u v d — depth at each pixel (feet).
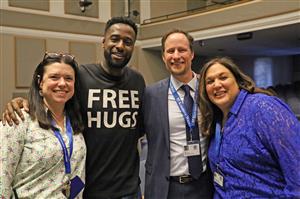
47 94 6.07
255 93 6.21
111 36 7.06
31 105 5.98
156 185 7.23
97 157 6.95
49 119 6.06
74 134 6.33
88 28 35.09
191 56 7.53
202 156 7.13
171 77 7.65
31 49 31.14
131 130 7.29
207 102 6.81
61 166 5.89
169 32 7.54
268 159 5.66
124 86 7.35
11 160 5.54
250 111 5.91
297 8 25.25
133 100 7.41
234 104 6.22
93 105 6.97
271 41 35.19
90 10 35.22
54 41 32.60
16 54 30.25
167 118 7.29
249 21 28.84
